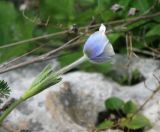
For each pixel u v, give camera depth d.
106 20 0.62
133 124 0.51
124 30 0.59
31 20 0.57
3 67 0.48
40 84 0.35
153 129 0.50
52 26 0.60
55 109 0.52
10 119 0.50
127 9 0.62
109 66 0.62
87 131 0.51
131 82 0.60
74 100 0.55
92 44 0.35
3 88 0.38
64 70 0.36
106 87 0.57
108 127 0.51
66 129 0.50
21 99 0.35
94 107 0.55
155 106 0.53
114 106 0.53
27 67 0.62
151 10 0.62
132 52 0.56
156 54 0.61
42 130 0.50
